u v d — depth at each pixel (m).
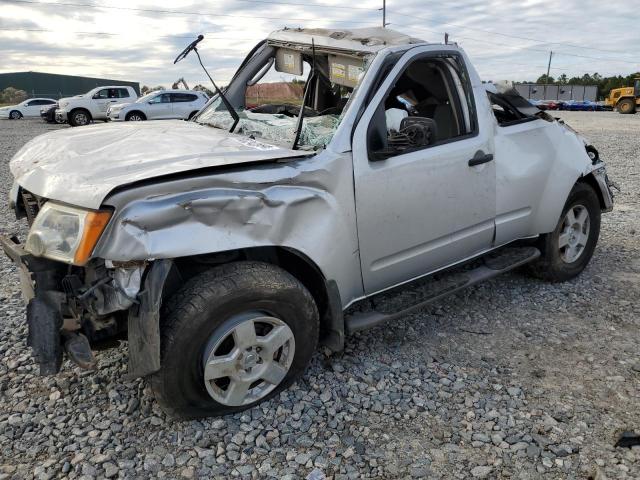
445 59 3.50
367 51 3.21
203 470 2.45
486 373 3.25
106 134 3.41
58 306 2.45
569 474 2.44
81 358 2.43
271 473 2.43
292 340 2.80
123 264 2.37
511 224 3.93
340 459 2.52
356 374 3.21
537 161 3.99
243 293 2.54
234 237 2.51
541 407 2.92
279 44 4.06
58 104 26.44
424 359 3.40
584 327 3.85
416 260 3.38
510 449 2.60
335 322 2.97
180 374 2.49
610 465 2.49
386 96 3.09
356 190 2.95
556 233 4.34
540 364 3.36
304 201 2.72
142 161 2.60
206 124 3.98
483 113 3.62
